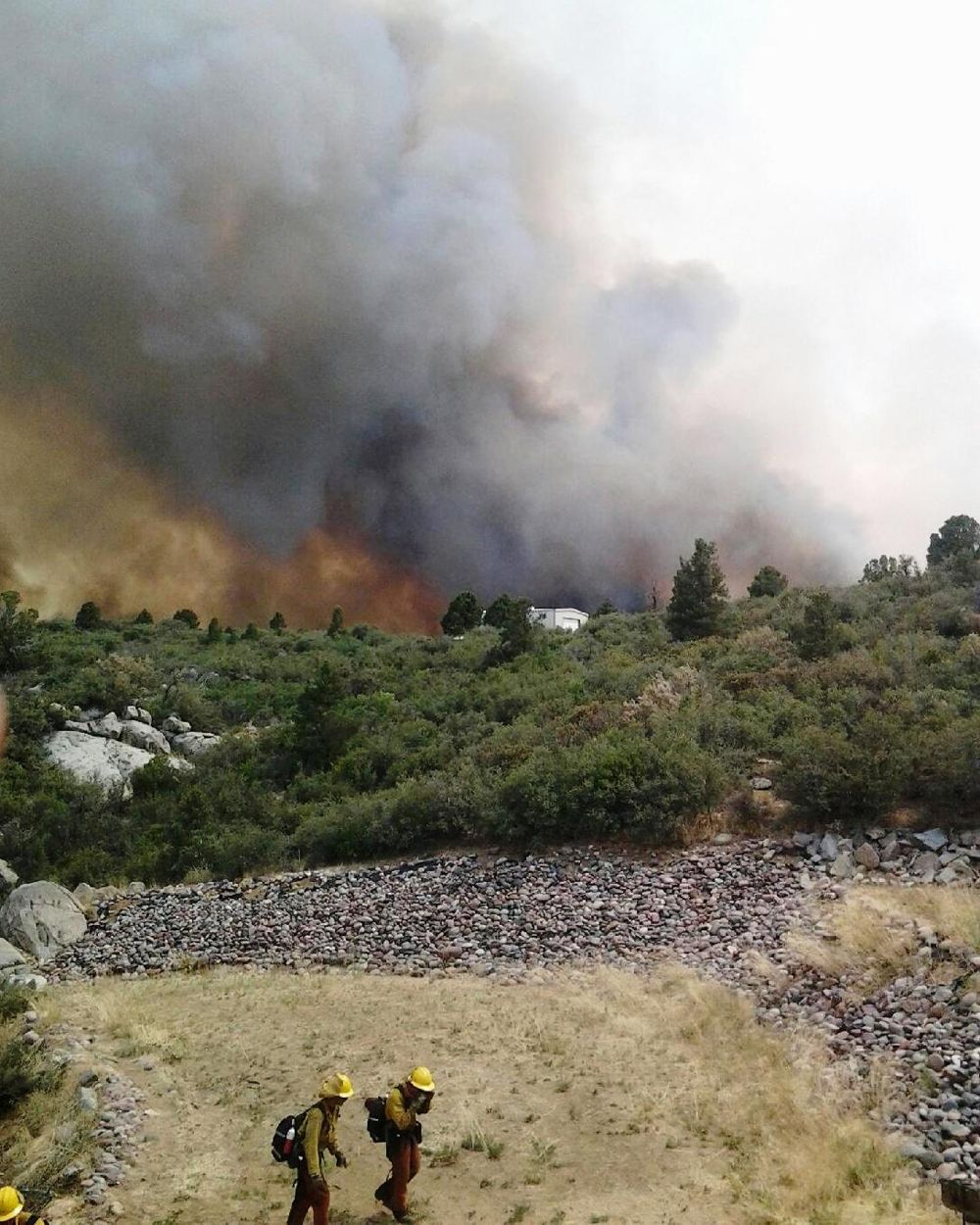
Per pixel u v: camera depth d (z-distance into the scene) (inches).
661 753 705.0
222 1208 304.2
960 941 438.6
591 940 541.0
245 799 1043.3
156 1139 356.5
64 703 1509.6
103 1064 429.7
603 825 666.2
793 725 760.3
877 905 501.0
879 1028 390.0
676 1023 432.8
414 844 766.5
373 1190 315.0
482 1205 297.9
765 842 605.0
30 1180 313.4
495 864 676.1
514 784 719.7
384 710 1320.1
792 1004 429.4
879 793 587.5
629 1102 363.6
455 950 563.2
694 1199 294.2
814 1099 350.6
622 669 1182.9
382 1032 457.1
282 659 2060.8
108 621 2544.3
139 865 901.8
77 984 610.2
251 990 547.2
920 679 846.5
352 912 654.5
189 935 676.7
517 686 1269.7
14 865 973.2
